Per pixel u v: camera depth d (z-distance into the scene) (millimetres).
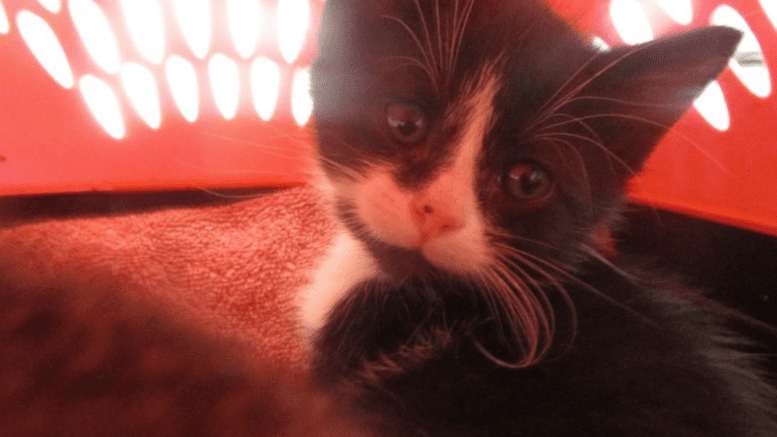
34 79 245
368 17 177
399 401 172
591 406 162
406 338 185
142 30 249
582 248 179
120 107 253
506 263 171
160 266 238
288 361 205
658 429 160
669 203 226
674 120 175
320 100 189
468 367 174
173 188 260
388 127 173
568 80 164
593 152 170
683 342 178
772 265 216
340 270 202
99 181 255
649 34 215
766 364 213
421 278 181
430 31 169
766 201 211
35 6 242
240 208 268
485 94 164
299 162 215
